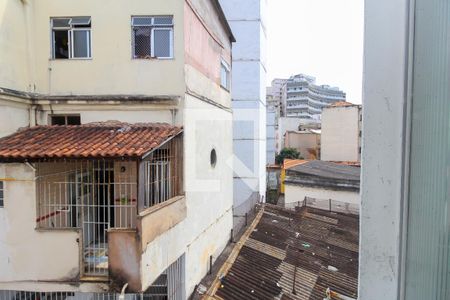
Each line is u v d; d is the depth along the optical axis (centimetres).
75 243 663
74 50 855
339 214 1739
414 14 148
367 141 165
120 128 786
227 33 1339
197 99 923
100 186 876
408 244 152
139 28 840
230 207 1331
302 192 2164
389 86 158
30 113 820
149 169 761
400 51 154
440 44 134
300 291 941
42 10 846
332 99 8600
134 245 613
